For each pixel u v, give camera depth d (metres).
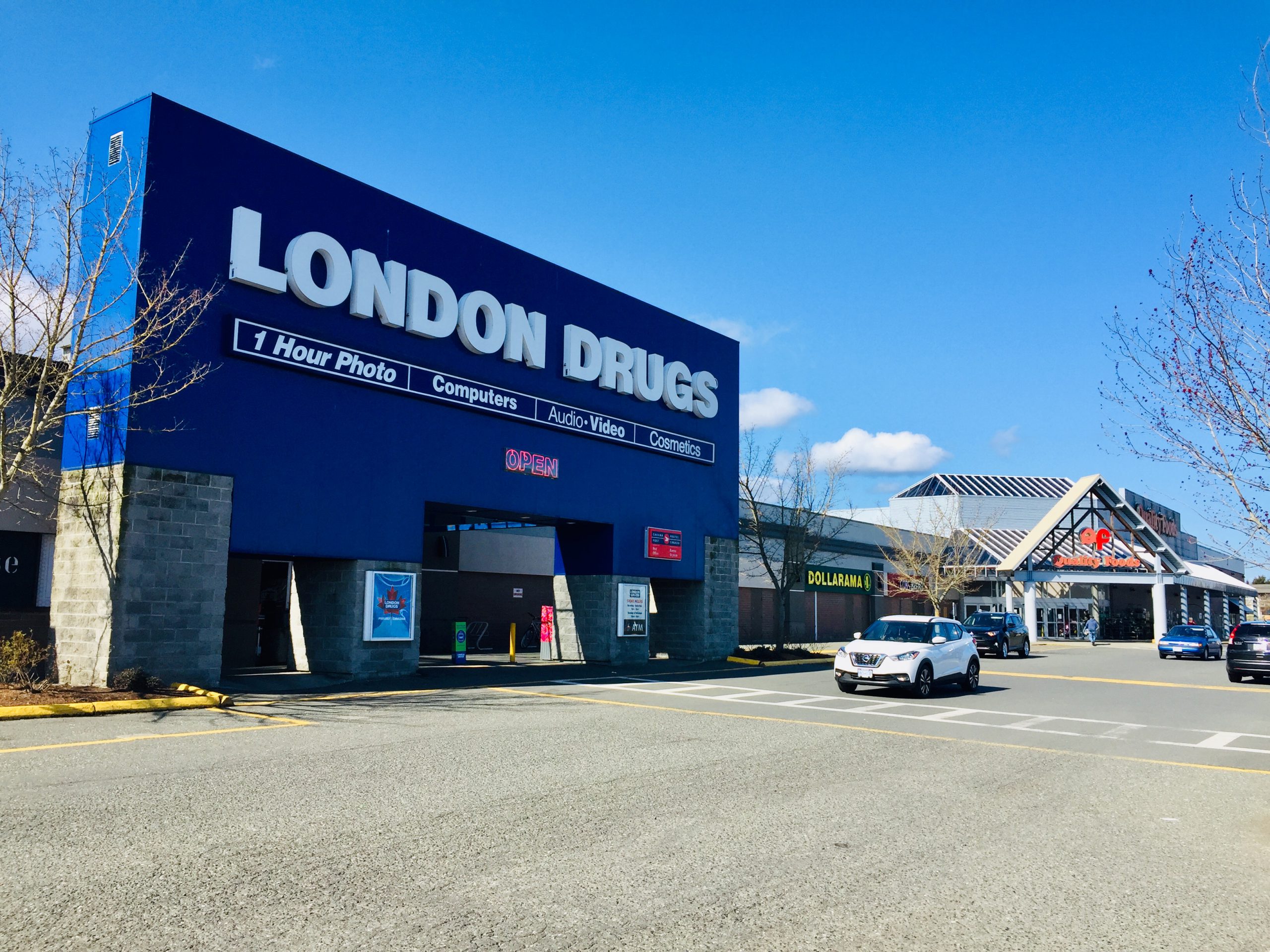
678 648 31.44
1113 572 58.53
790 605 44.12
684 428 30.97
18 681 15.47
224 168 18.34
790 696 19.75
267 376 18.80
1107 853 7.50
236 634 22.17
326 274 20.03
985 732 15.00
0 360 15.20
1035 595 65.38
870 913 5.81
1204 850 7.70
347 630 20.23
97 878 5.96
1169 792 10.30
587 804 8.55
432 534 30.84
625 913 5.64
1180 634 43.16
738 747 12.38
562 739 12.50
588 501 26.91
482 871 6.38
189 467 17.25
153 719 13.50
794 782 10.02
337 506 19.95
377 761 10.40
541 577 35.53
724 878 6.40
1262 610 79.94
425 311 21.95
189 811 7.79
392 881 6.11
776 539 41.62
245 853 6.62
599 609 27.83
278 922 5.30
